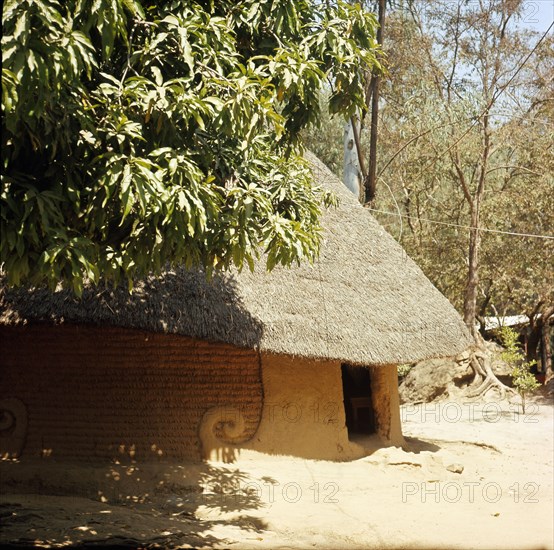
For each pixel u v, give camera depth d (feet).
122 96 19.38
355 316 35.40
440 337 38.99
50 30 16.53
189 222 18.78
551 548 24.52
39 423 31.53
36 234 17.38
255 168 23.99
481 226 81.56
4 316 29.43
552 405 67.51
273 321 31.68
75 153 18.84
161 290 30.25
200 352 32.48
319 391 35.06
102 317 28.99
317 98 23.62
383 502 30.35
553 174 76.28
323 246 38.01
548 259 78.28
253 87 20.62
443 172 81.41
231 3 23.61
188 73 20.95
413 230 84.64
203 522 26.25
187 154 20.40
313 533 25.53
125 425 31.48
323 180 42.93
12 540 21.85
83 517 25.13
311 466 33.60
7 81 15.65
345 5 24.18
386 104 79.87
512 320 94.73
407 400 71.05
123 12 18.39
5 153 17.85
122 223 18.86
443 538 25.43
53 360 31.81
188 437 31.91
